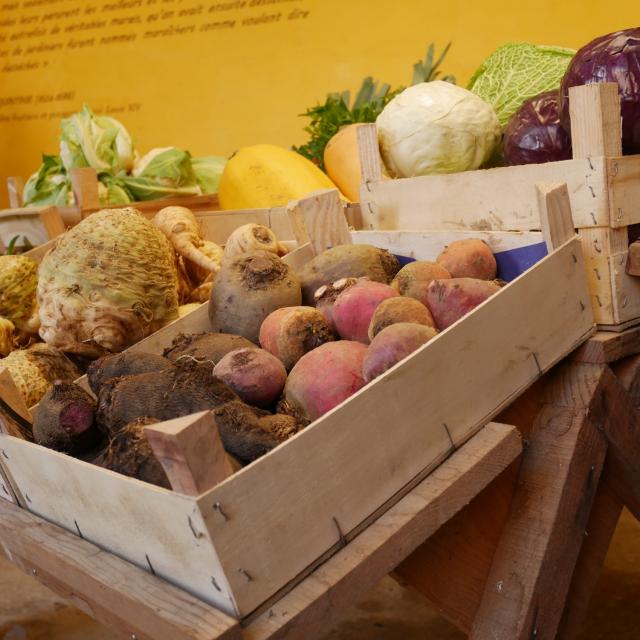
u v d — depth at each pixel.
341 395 1.23
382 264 1.59
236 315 1.52
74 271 1.63
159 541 0.97
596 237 1.39
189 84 4.06
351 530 1.02
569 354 1.40
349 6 3.62
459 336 1.17
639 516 1.48
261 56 3.86
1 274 2.04
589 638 1.89
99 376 1.34
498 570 1.28
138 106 4.20
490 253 1.46
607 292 1.40
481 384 1.20
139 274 1.64
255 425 1.10
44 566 1.18
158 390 1.17
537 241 1.40
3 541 1.29
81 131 2.88
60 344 1.66
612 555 2.28
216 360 1.40
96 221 1.67
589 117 1.36
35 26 4.41
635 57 1.43
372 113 2.77
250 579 0.91
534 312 1.28
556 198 1.34
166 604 0.94
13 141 4.58
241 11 3.87
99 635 2.18
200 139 4.08
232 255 1.81
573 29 3.15
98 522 1.10
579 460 1.32
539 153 1.69
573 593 1.41
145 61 4.14
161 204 2.55
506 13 3.28
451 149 1.82
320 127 2.85
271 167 2.45
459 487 1.10
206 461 0.89
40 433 1.28
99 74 4.29
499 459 1.16
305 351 1.40
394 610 2.16
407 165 1.86
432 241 1.59
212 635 0.86
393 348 1.17
